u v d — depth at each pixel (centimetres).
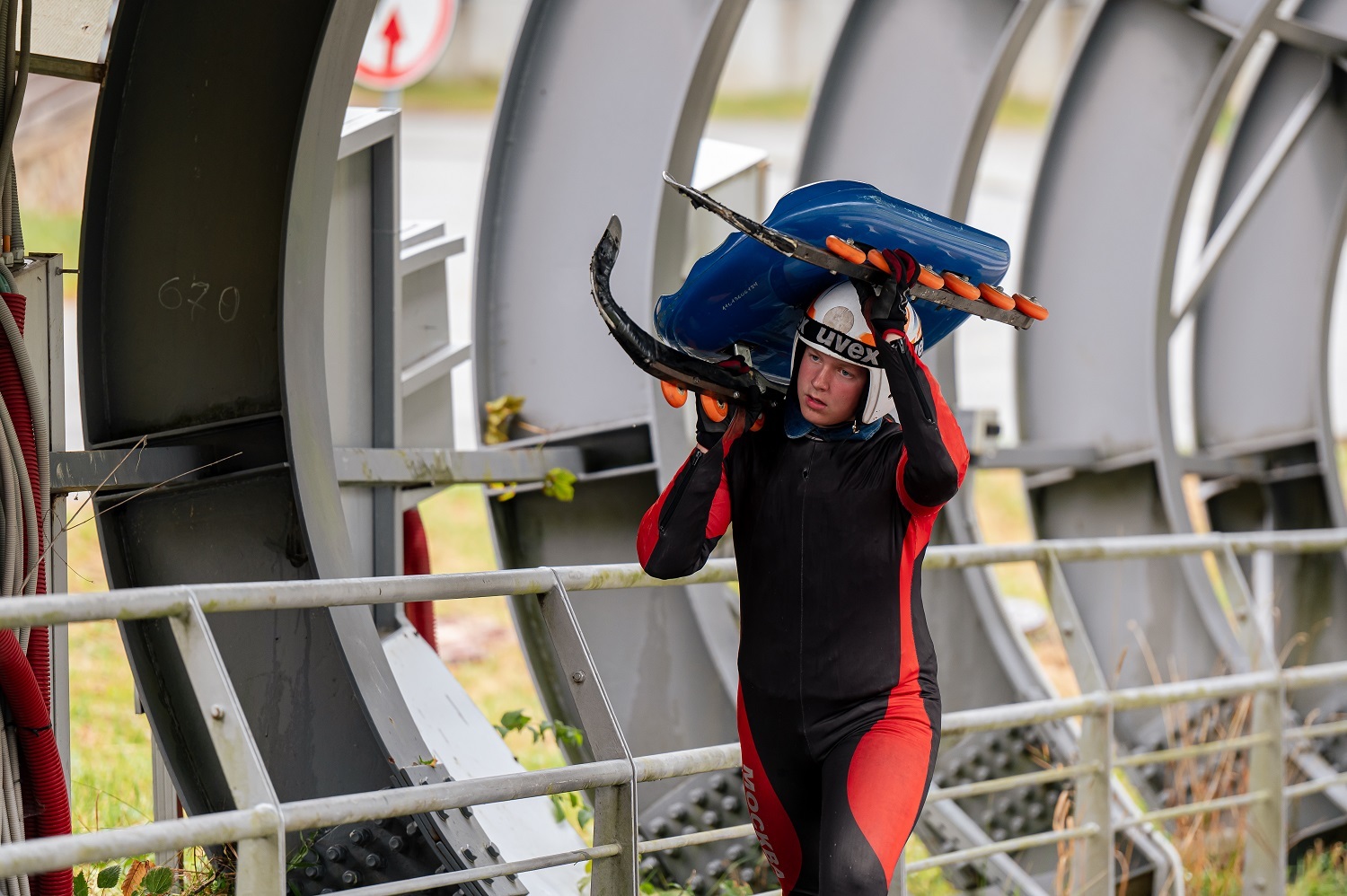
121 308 937
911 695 687
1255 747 1280
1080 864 1168
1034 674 1546
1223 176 1981
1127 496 1789
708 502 697
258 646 934
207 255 919
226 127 906
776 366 765
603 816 776
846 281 690
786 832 720
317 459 916
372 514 1191
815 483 701
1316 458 1911
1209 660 1736
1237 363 1986
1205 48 1695
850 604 690
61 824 774
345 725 912
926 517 696
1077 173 1805
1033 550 1102
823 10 7612
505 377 1448
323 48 861
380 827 892
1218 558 1269
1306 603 1925
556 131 1434
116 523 948
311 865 896
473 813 986
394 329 1186
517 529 1462
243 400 920
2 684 733
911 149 1539
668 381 686
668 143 1340
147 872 907
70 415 1398
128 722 1462
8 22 852
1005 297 718
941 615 1562
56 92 3881
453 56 6938
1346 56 1778
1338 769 1805
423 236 1409
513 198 1451
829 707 689
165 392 934
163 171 923
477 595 746
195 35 907
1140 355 1750
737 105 7312
